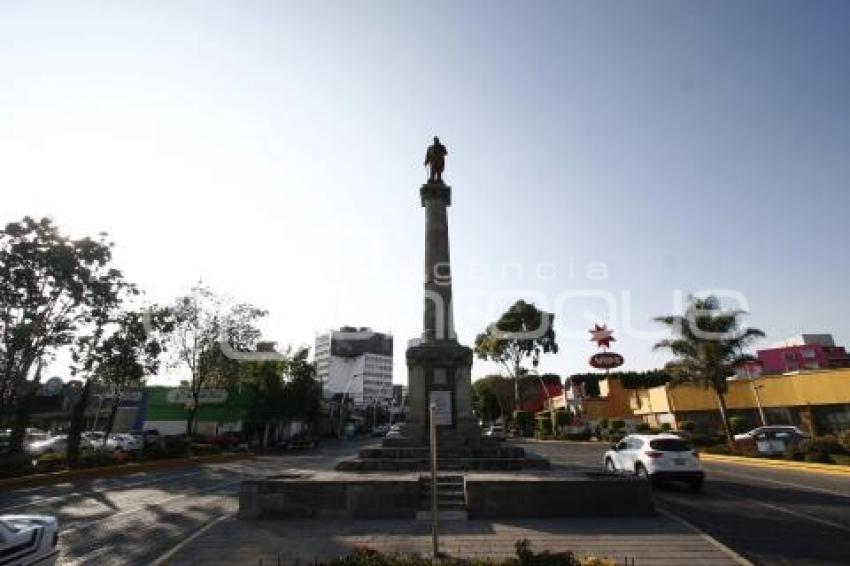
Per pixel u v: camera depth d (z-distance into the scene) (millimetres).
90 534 13172
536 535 12305
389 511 14688
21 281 26766
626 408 59719
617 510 14328
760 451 29266
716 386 34969
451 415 23031
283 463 34719
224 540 12250
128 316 35312
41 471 24891
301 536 12570
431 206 27250
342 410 86562
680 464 17984
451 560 9586
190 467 31844
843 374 38656
